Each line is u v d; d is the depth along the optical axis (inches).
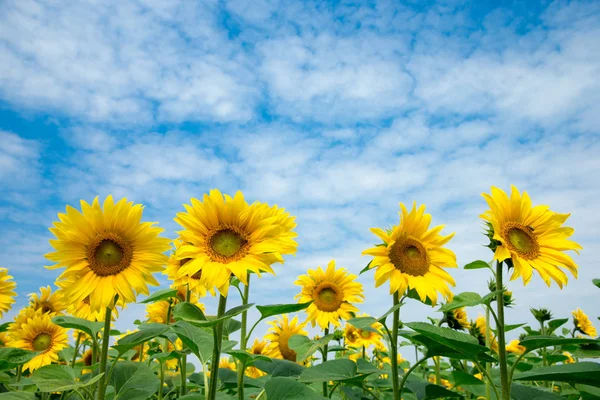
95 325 33.8
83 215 31.3
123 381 34.1
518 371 44.5
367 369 37.3
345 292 52.8
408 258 34.5
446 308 30.9
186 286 43.5
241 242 29.0
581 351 37.9
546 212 34.7
